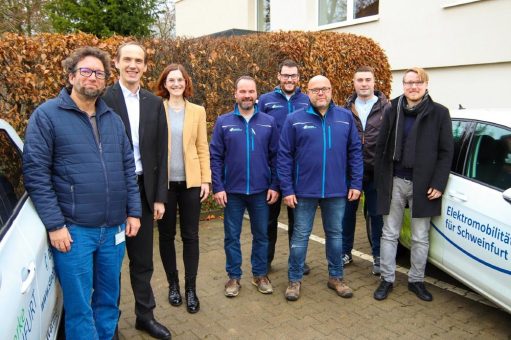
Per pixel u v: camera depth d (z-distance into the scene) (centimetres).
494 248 294
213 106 585
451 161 339
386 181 356
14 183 232
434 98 777
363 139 402
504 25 658
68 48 480
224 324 325
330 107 353
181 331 314
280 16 1058
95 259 254
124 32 1127
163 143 294
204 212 595
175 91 322
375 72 701
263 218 368
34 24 1222
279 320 330
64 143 228
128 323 324
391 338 305
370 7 881
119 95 277
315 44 639
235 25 1216
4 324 151
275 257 461
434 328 318
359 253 474
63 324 271
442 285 390
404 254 456
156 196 293
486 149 324
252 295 372
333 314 339
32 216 222
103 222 241
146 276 302
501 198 293
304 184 351
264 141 356
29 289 184
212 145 361
